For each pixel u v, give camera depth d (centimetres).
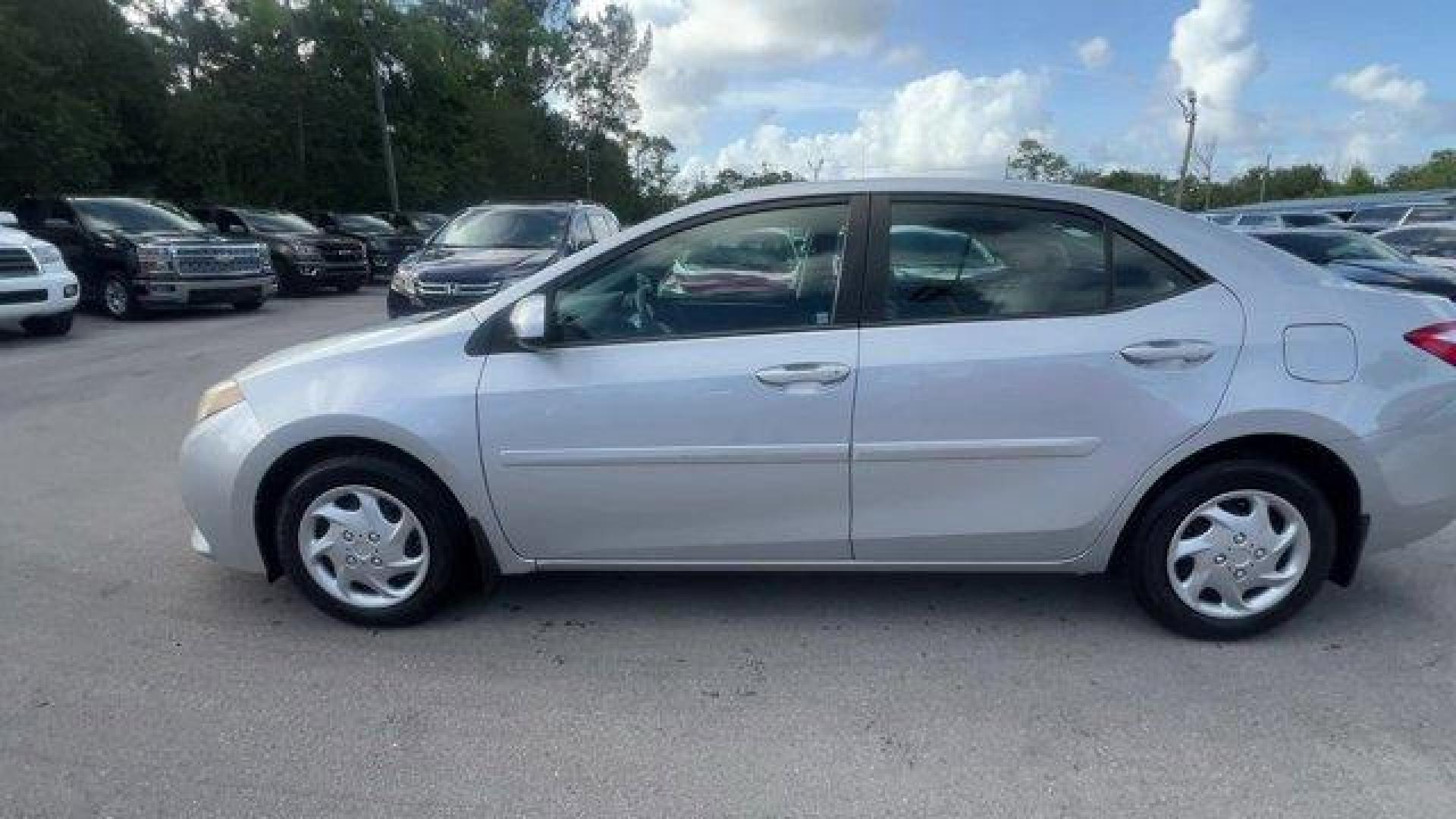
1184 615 358
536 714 316
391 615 375
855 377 343
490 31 5841
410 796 273
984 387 340
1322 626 373
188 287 1461
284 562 375
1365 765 283
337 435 358
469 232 1105
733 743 299
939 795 272
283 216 2053
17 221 1476
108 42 2602
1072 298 348
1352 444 338
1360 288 357
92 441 697
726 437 349
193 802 270
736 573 430
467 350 360
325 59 3459
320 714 316
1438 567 429
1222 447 348
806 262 357
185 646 363
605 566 372
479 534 366
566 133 6562
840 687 332
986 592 408
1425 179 6606
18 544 471
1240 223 2811
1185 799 269
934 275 352
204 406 386
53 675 341
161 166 2927
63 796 271
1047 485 347
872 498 353
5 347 1189
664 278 363
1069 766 285
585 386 351
